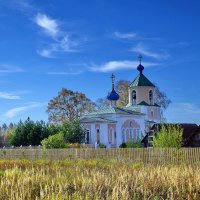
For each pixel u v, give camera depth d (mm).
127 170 32594
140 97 106812
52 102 122688
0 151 57219
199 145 60938
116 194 17594
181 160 48188
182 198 19422
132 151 50656
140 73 108938
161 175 25312
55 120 122188
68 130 87500
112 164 40938
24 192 19141
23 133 84812
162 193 19906
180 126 67062
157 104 111062
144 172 26875
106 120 92500
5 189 20125
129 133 95812
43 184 22094
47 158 55188
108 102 124562
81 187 20828
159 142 56531
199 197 19812
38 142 84625
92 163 42375
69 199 17812
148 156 49781
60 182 22203
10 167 37250
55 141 68500
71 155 54125
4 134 118938
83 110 123875
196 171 28656
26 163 43156
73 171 31234
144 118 99688
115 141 93062
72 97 123000
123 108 106500
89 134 92500
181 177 24656
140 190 19969
